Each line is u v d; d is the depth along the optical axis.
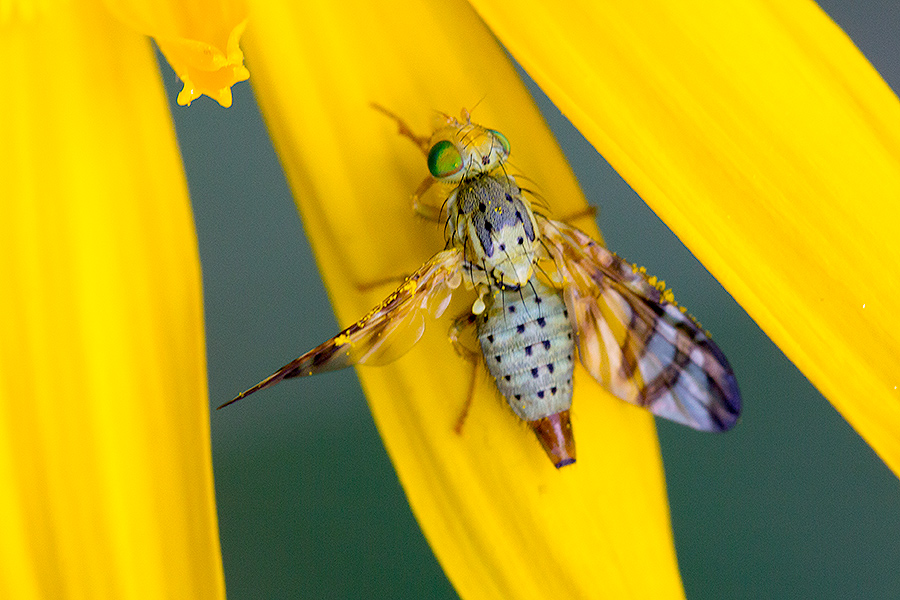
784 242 0.05
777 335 0.05
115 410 0.05
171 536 0.05
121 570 0.05
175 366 0.05
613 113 0.05
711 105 0.05
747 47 0.05
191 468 0.05
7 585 0.05
